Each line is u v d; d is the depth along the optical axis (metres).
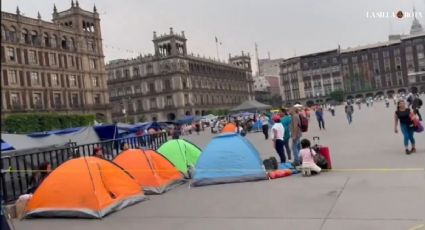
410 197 8.67
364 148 17.59
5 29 76.81
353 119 45.88
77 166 10.24
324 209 8.41
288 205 9.01
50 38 87.50
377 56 167.00
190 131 64.06
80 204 9.83
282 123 16.14
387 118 40.78
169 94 124.88
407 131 14.59
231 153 12.59
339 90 170.62
